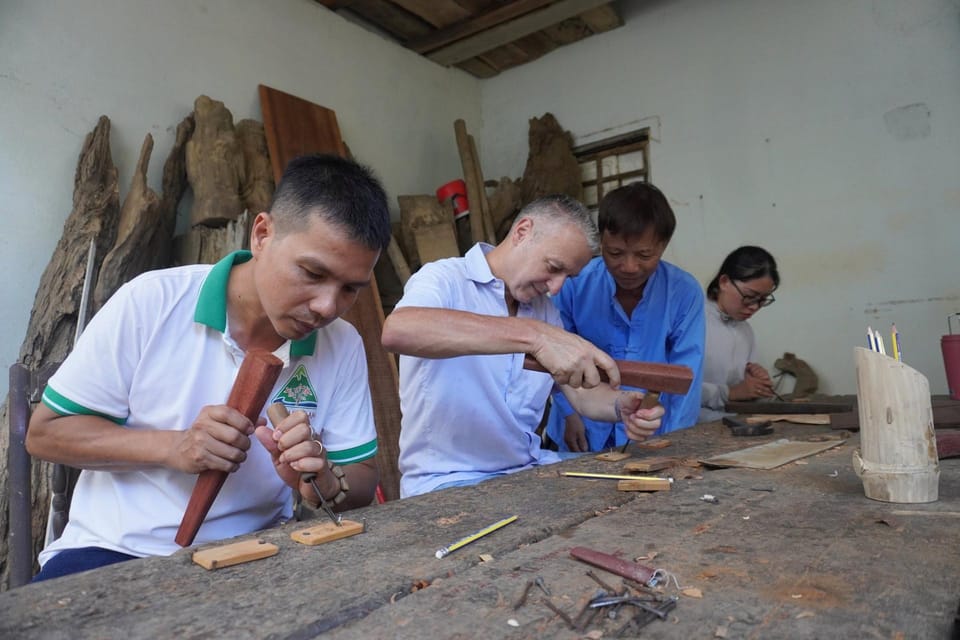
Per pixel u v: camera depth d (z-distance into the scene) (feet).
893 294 12.18
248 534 3.39
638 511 3.79
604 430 8.34
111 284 9.37
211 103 11.43
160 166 11.25
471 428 5.79
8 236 9.51
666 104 14.96
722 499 4.01
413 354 4.77
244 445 3.60
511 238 5.90
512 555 3.05
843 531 3.29
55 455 3.88
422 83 16.17
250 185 11.60
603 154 16.14
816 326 12.96
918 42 12.01
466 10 14.40
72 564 3.90
